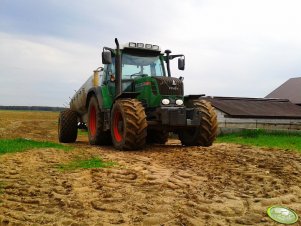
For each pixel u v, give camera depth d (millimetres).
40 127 27281
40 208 3791
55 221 3383
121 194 4332
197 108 9094
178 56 9969
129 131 8344
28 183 4836
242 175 5527
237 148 9211
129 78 9602
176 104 8930
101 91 9867
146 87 9000
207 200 4105
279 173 5766
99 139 10141
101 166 6137
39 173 5500
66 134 12352
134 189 4586
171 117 8586
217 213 3717
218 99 23125
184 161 6812
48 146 9117
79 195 4285
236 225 3396
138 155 7684
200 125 9102
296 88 29594
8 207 3783
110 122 9438
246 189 4684
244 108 21766
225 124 20375
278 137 15062
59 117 12797
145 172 5652
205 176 5441
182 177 5367
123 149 8547
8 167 5941
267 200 4070
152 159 7094
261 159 7148
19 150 8000
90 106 10688
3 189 4500
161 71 10000
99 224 3312
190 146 9539
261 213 3732
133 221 3426
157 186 4777
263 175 5488
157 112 8703
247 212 3766
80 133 22016
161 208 3783
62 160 6773
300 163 6828
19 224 3271
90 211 3699
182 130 9586
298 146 10992
